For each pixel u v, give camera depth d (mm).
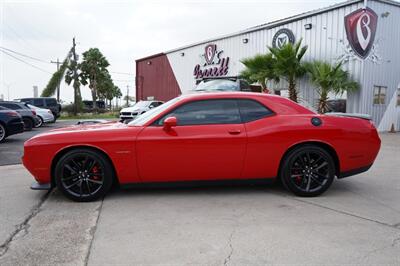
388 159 8109
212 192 5125
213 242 3398
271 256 3109
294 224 3867
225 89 11102
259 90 13477
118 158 4672
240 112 4926
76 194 4695
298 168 4941
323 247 3289
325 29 14203
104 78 49531
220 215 4156
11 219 4055
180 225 3840
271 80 16203
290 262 3002
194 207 4449
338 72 13031
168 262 3010
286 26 15922
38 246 3318
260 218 4055
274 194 5039
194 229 3725
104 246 3316
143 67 29828
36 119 17250
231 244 3352
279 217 4090
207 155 4746
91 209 4402
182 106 4875
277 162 4895
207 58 21547
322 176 4965
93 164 4715
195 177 4832
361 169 5086
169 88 26109
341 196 4988
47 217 4117
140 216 4129
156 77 27844
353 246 3312
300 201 4730
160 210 4336
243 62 15773
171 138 4684
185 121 4820
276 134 4828
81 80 47875
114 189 5293
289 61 14102
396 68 14469
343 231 3674
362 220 4008
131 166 4695
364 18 12992
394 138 12297
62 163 4656
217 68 20766
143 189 5270
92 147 4676
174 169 4754
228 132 4770
